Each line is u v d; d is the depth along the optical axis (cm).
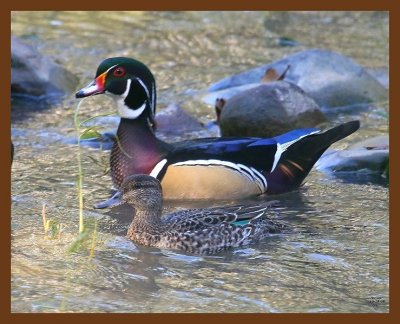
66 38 2311
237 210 1334
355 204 1451
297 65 1969
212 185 1475
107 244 1294
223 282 1169
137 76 1519
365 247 1278
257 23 2472
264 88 1752
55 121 1844
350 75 1959
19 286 1143
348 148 1648
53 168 1593
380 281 1168
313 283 1165
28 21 2422
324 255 1253
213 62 2183
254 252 1270
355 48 2267
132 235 1312
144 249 1282
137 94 1518
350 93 1938
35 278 1168
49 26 2394
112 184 1533
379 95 1962
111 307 1088
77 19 2461
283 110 1727
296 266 1219
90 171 1586
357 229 1347
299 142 1528
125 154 1507
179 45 2297
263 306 1095
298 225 1368
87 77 2084
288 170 1510
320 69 1959
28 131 1778
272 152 1510
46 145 1705
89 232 1334
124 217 1404
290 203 1468
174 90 2006
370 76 1986
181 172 1473
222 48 2280
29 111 1902
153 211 1323
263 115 1723
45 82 1983
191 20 2488
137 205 1326
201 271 1207
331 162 1602
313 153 1530
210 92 1973
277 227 1338
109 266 1217
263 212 1324
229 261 1241
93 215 1402
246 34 2388
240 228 1298
